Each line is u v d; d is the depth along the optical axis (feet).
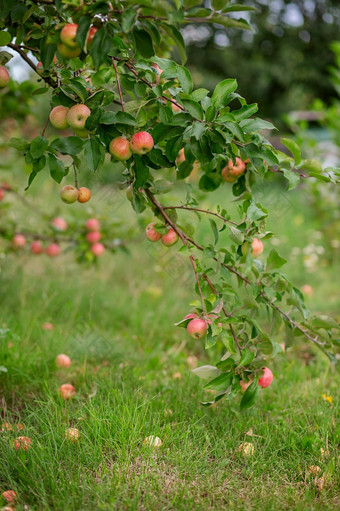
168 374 11.53
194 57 64.23
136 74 7.36
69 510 6.60
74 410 9.34
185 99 7.13
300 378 11.35
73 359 11.94
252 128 7.49
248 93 63.31
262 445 8.51
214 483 7.46
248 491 7.40
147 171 7.45
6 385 10.28
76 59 7.41
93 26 6.63
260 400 10.11
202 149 7.43
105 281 18.21
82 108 7.02
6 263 16.85
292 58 64.13
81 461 7.72
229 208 23.12
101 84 7.09
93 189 14.43
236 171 8.57
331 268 20.40
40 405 9.30
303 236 22.71
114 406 8.89
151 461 7.68
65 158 18.78
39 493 6.98
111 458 7.82
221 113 7.38
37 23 7.36
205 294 8.00
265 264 8.40
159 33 6.66
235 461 8.16
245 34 66.08
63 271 18.67
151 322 14.80
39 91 7.52
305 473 7.77
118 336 13.85
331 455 8.17
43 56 6.93
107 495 6.96
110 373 10.68
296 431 8.96
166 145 7.52
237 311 8.45
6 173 18.75
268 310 8.50
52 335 12.50
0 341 11.16
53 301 15.20
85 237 14.92
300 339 9.04
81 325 14.14
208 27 66.13
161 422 9.00
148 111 7.88
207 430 8.87
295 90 64.80
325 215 21.43
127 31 6.16
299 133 20.06
